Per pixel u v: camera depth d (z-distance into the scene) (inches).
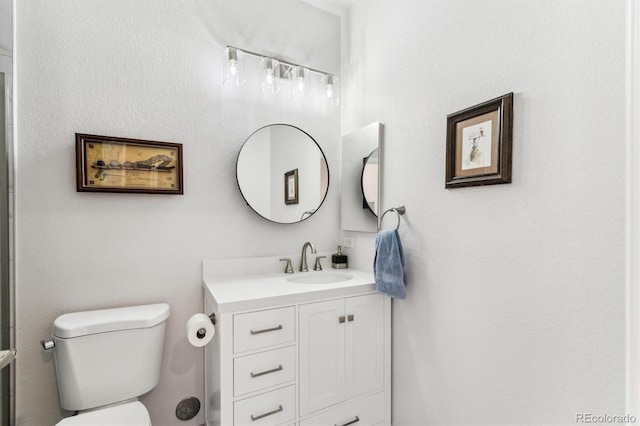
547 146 40.2
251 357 50.9
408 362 61.7
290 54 78.0
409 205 62.1
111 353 51.1
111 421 45.8
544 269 40.6
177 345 64.5
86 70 56.9
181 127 65.2
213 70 68.7
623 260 33.4
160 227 63.2
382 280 60.4
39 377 53.4
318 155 81.0
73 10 56.0
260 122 73.9
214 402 55.5
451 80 53.5
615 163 34.0
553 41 39.7
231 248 70.5
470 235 50.2
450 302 53.4
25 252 52.4
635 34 32.5
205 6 67.9
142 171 60.6
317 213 81.6
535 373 41.6
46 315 54.0
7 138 49.6
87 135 55.9
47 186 54.0
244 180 71.1
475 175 48.6
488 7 47.6
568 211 38.1
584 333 36.8
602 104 35.1
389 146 67.6
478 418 48.7
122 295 59.8
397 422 64.2
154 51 62.7
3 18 49.1
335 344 58.6
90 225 57.2
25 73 52.4
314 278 73.9
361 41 76.8
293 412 54.3
